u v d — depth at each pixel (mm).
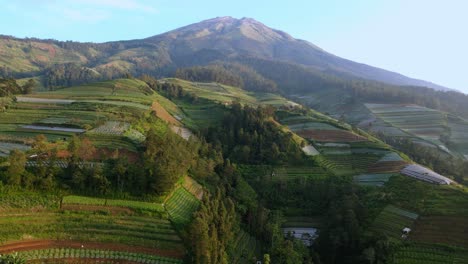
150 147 77188
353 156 120438
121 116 107625
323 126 144375
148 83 190125
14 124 93875
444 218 79438
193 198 78500
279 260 68250
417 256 70688
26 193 61562
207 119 148750
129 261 54281
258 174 109812
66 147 77250
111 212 63250
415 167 109250
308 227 90250
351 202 84250
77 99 128500
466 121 189625
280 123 148125
